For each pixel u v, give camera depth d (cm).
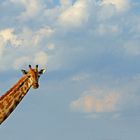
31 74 8012
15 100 7988
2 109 7850
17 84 8069
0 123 7869
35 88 8062
